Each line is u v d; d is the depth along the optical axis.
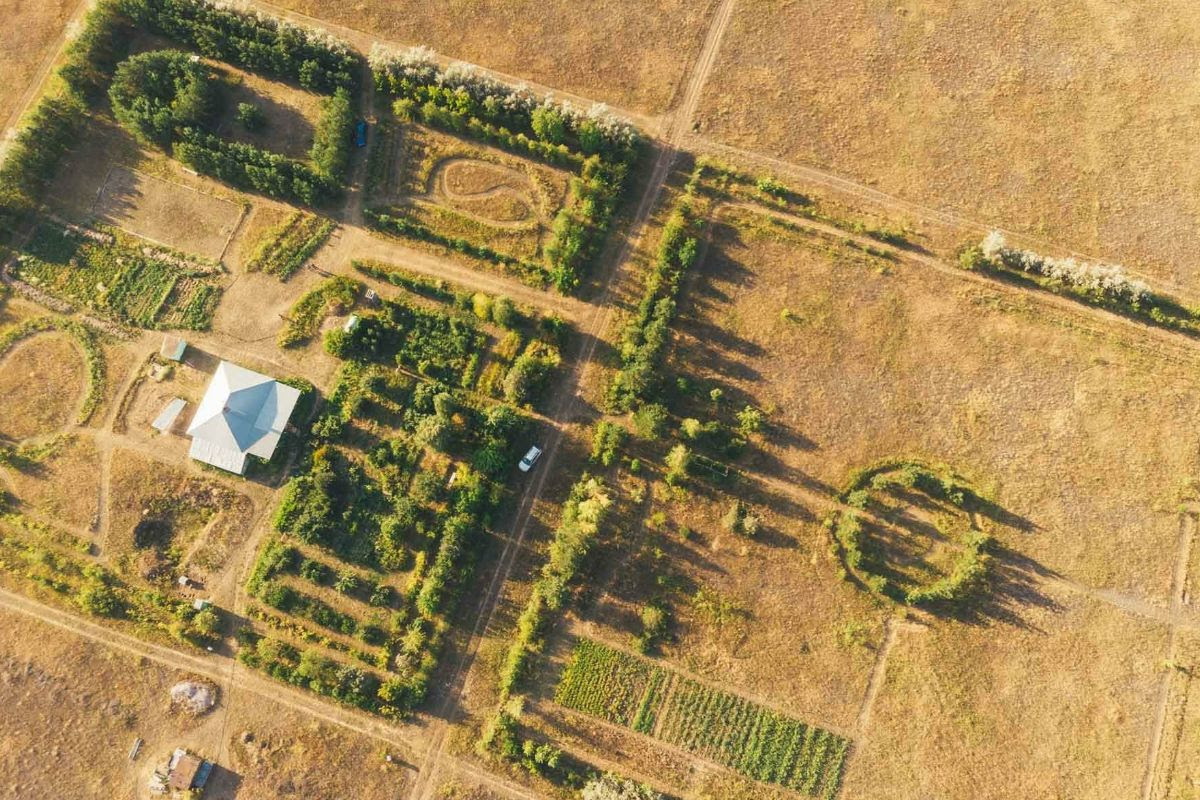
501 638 56.41
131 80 59.41
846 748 55.00
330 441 58.12
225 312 60.06
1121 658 55.41
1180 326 58.00
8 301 60.16
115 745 55.47
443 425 55.34
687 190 60.69
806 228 60.53
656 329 57.69
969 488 57.34
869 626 56.28
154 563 57.12
